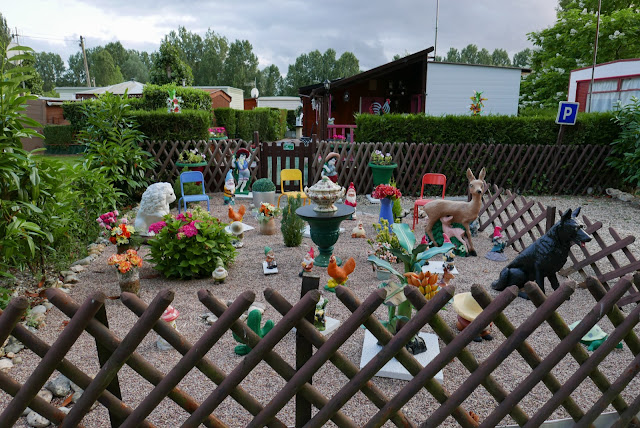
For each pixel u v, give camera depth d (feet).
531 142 37.22
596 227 17.02
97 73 215.92
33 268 17.74
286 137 123.95
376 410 9.62
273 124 101.24
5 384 5.80
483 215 28.89
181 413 9.45
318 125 62.90
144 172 33.01
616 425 7.64
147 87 49.78
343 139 55.36
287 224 21.66
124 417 6.32
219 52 252.83
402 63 53.47
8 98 14.98
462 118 36.17
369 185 35.81
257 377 10.90
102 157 29.01
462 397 6.50
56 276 17.65
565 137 36.99
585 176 36.68
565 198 35.70
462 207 20.62
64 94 112.78
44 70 332.60
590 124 36.55
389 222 23.57
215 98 89.92
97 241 22.44
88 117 30.25
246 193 33.45
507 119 36.52
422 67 54.65
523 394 6.64
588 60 73.26
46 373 5.63
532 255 15.44
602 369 11.16
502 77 57.11
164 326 5.88
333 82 55.06
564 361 11.60
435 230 21.71
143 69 270.46
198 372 11.07
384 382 10.69
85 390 5.91
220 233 18.15
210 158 35.32
